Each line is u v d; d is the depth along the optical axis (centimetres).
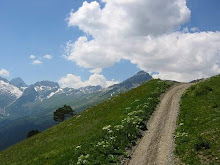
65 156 3139
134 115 4212
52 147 4284
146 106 4588
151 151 2980
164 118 4041
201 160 2466
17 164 3988
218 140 2700
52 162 3148
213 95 4375
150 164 2681
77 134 4509
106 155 2938
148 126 3834
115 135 3444
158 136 3381
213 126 3067
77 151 3155
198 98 4425
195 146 2675
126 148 3144
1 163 4794
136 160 2838
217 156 2450
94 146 3170
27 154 4619
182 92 5469
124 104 5466
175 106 4534
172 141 3100
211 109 3734
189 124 3403
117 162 2798
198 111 3794
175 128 3497
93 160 2819
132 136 3412
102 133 3647
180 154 2698
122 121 3966
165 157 2750
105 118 4872
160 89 6012
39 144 5172
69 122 6494
